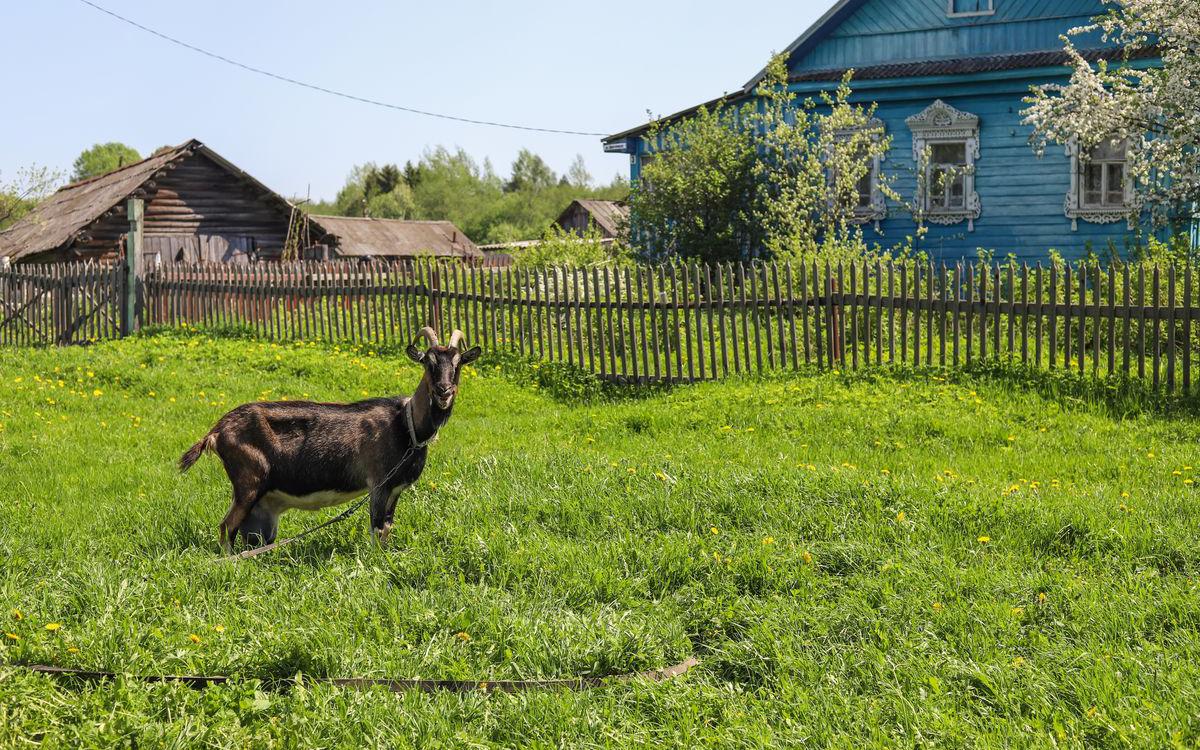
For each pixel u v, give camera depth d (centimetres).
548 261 2588
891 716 453
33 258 2991
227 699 452
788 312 1349
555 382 1444
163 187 3011
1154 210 1864
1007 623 540
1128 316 1127
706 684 492
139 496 826
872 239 2314
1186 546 645
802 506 725
